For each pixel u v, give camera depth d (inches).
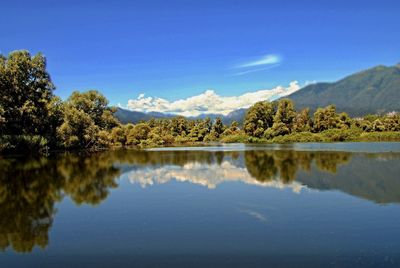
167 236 714.8
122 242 685.9
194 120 7229.3
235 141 5452.8
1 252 649.6
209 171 1628.9
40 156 2719.0
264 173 1517.0
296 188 1178.0
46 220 853.8
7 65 2783.0
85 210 939.3
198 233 729.0
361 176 1402.6
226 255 613.6
